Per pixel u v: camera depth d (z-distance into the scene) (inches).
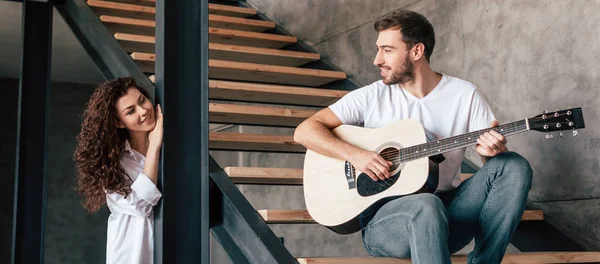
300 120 151.7
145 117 104.5
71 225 291.4
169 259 103.3
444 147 90.4
